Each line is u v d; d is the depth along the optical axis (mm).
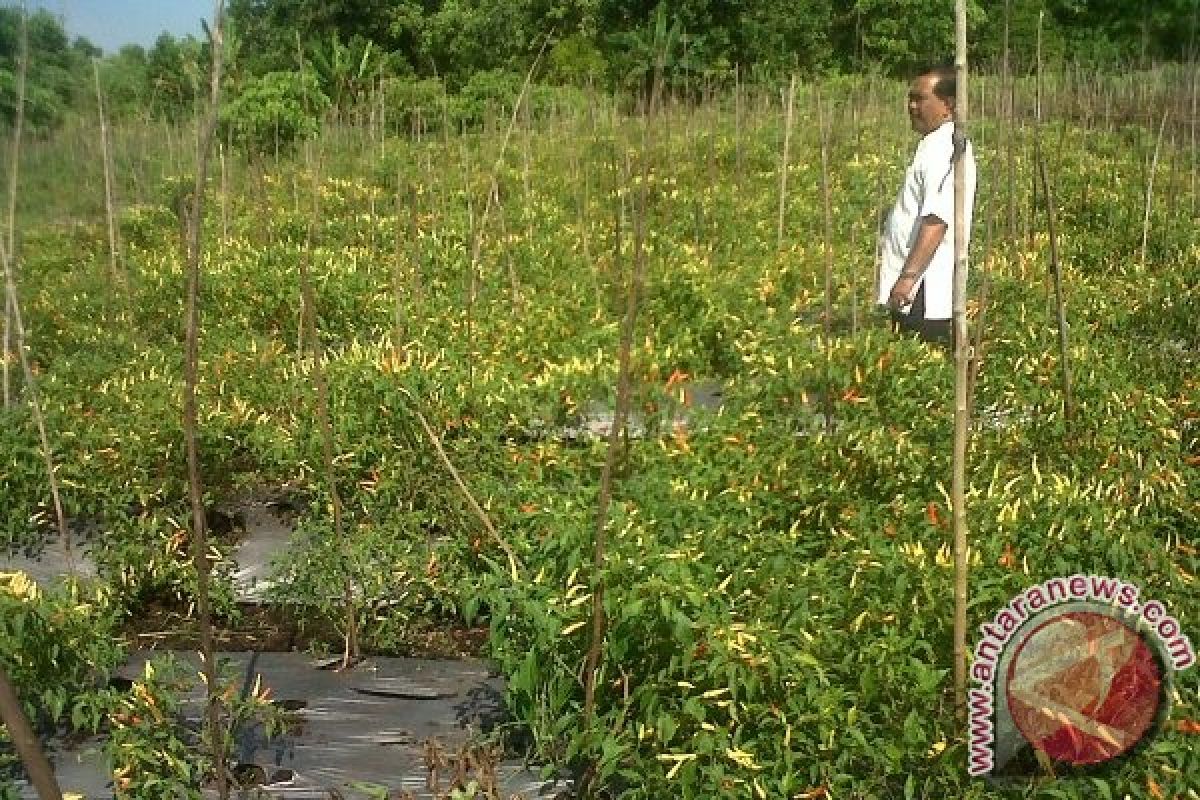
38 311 7312
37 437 4812
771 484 4266
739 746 2848
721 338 6289
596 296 7160
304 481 4871
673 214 9961
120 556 4453
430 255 8367
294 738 3709
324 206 11516
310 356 6469
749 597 3254
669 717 2861
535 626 3100
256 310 7539
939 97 5777
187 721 3654
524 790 3322
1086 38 21438
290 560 4414
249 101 14828
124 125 14250
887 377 4793
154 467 4859
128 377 5594
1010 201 7227
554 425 5191
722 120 15609
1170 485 4219
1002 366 5242
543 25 17906
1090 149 14250
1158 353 5883
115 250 8609
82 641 3551
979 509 3557
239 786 3408
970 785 2756
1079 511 3545
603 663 3145
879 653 2922
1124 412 4699
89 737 3631
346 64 14211
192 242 2713
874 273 6555
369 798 3420
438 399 4824
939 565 3207
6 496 4719
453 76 19531
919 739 2746
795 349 5035
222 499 5160
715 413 5211
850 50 21203
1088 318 6457
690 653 2869
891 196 10078
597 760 3111
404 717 3855
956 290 2672
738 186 11156
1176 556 3666
